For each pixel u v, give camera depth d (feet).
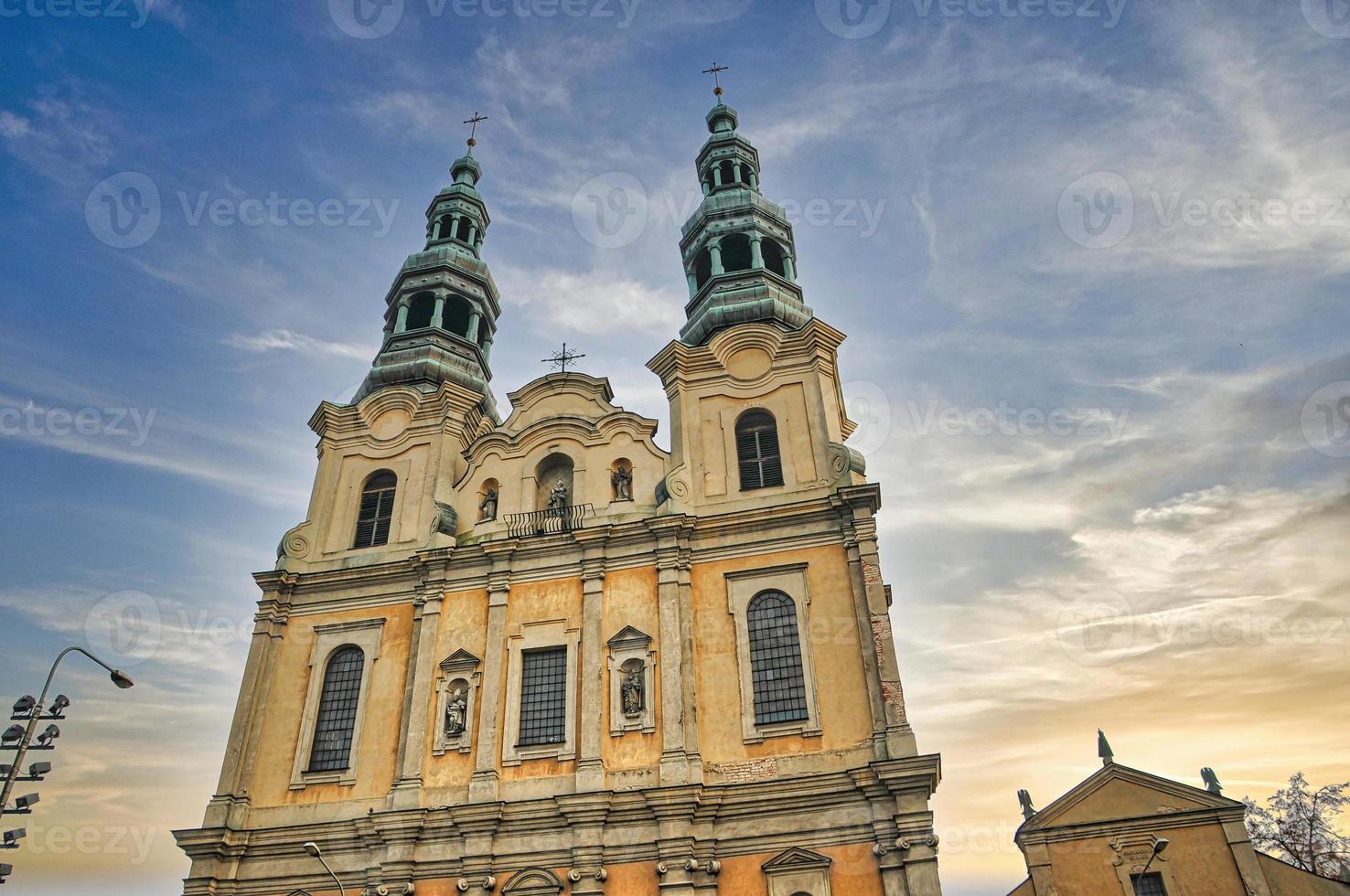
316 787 95.71
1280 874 99.50
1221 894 99.30
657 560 100.12
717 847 83.92
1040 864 104.53
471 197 155.84
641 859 84.23
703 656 94.48
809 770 85.97
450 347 134.00
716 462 107.65
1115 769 107.14
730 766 87.71
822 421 107.45
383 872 87.76
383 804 93.09
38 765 78.23
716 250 130.41
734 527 100.73
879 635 90.38
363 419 121.60
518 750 93.04
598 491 108.88
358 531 114.32
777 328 114.93
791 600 95.71
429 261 143.23
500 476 112.98
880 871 79.71
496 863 86.79
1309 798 161.79
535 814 87.92
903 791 81.61
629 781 88.48
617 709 92.73
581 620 99.25
